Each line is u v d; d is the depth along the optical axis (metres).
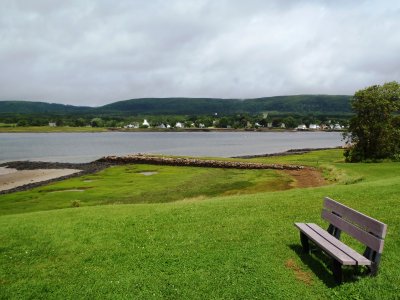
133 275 9.04
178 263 9.61
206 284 8.38
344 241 10.66
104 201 33.66
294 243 10.70
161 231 12.45
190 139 192.38
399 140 55.69
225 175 51.38
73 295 8.22
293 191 21.33
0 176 56.12
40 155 97.75
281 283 8.21
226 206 16.05
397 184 19.94
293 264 9.22
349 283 7.88
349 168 43.44
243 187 40.16
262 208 15.41
